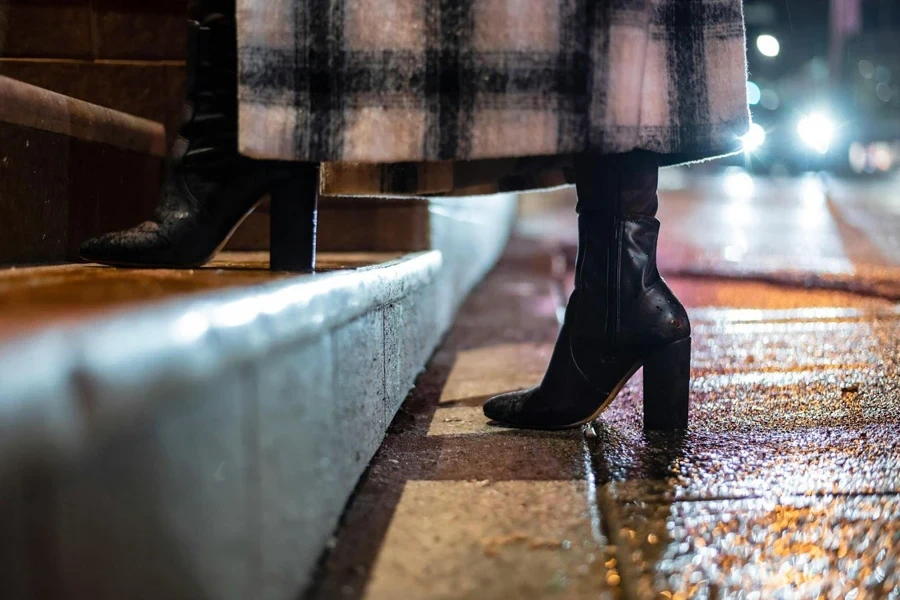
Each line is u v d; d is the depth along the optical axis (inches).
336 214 84.1
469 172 57.6
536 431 56.3
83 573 24.5
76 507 24.1
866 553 41.8
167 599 28.9
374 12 46.2
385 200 84.1
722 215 263.0
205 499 31.4
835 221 236.4
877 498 45.8
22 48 80.2
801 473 48.7
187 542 30.1
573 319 54.2
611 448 52.7
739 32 50.8
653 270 53.7
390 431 56.8
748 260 154.6
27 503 22.2
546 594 39.9
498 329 96.3
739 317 93.2
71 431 21.8
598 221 53.1
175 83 81.7
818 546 42.3
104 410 23.0
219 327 31.1
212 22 49.1
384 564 41.8
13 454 20.0
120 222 69.4
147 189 74.6
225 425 32.8
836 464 49.6
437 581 40.7
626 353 53.7
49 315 27.8
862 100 834.8
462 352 81.9
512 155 46.8
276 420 37.5
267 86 45.9
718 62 50.4
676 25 49.7
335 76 46.4
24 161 57.1
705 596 39.6
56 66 80.6
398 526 44.6
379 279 50.6
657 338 53.3
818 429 55.0
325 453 42.2
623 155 52.1
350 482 46.0
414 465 51.1
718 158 52.9
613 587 40.3
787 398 61.3
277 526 37.8
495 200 186.9
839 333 80.7
